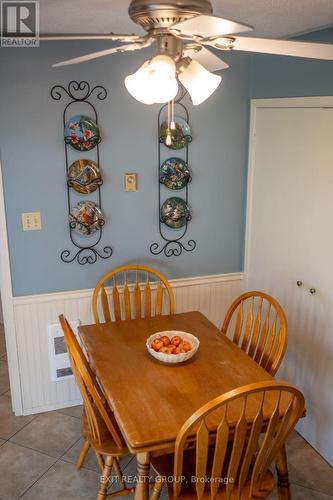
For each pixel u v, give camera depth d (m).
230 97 2.84
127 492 2.07
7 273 2.62
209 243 3.04
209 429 1.61
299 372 2.65
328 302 2.37
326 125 2.28
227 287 3.16
